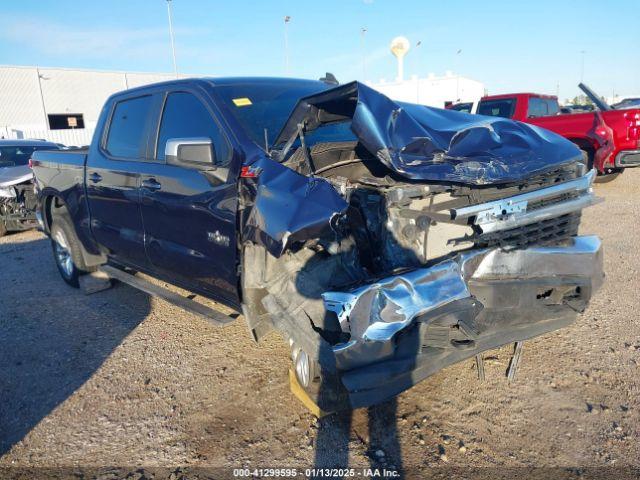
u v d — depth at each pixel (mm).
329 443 2857
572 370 3430
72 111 36906
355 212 3160
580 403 3080
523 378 3359
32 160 5906
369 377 2572
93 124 38062
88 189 4844
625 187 10070
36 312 5047
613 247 6086
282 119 3680
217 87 3773
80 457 2875
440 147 2959
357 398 2594
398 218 2900
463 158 2949
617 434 2797
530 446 2750
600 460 2621
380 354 2586
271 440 2916
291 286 2986
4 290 5824
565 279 3160
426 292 2643
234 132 3391
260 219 2816
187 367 3779
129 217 4305
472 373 3439
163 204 3793
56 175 5391
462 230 2941
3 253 7809
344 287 2713
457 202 2922
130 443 2969
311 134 3711
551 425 2902
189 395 3416
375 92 3033
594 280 3262
